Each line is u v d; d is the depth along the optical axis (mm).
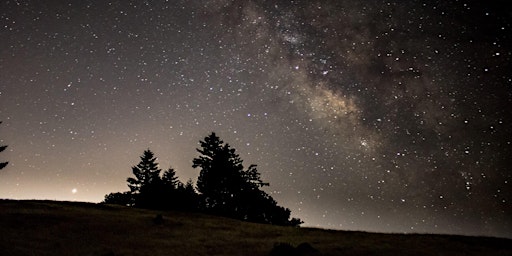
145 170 42219
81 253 13008
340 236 19109
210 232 18922
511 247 17297
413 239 18609
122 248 14219
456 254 15406
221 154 36438
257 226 21969
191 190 34406
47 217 18547
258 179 36906
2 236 13961
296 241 17328
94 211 22375
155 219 20625
